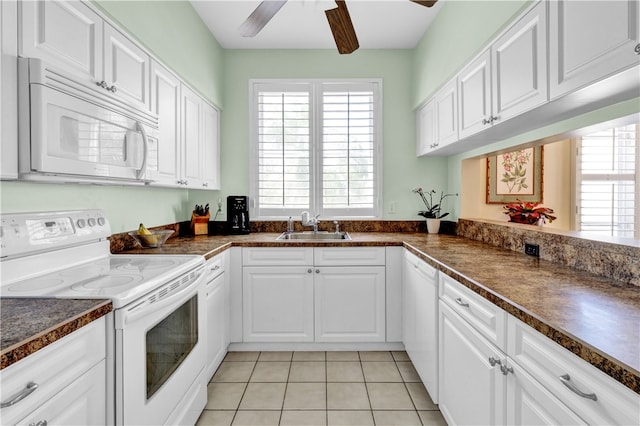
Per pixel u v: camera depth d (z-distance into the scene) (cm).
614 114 134
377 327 253
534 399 94
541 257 177
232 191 315
